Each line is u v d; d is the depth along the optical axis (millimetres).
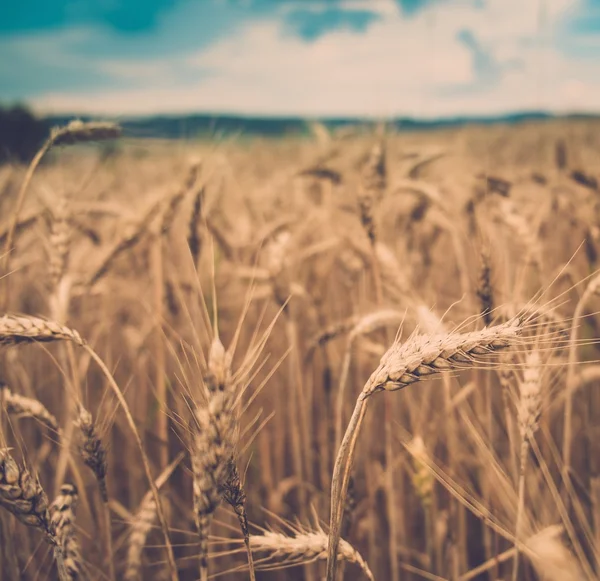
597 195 1143
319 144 1388
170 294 958
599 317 1064
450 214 1040
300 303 1188
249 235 1188
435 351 464
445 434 955
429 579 816
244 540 484
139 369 1040
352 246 994
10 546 677
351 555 525
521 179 1454
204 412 450
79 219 1090
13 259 1047
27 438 995
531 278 1016
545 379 608
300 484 887
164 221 818
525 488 672
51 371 1118
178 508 1016
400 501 951
